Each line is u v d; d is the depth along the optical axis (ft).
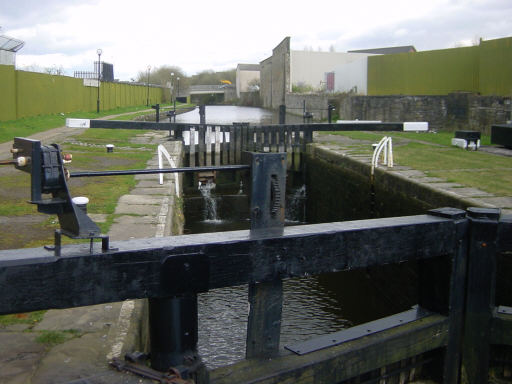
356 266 9.33
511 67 63.57
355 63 103.86
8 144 49.32
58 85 92.27
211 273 7.99
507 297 18.79
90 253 7.16
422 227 9.96
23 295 6.84
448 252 10.47
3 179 31.17
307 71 154.10
